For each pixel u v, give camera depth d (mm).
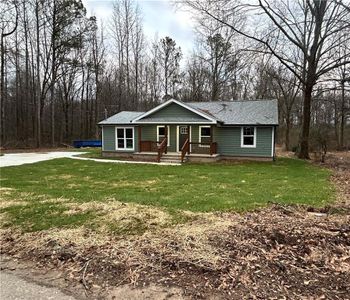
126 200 6738
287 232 4344
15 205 6191
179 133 18891
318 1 15977
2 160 16734
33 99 31391
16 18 25828
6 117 33688
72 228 4805
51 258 3832
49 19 27469
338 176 11344
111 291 3061
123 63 36469
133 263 3564
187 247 3922
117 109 37594
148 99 39438
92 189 8445
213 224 4867
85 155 20453
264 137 17438
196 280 3172
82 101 38656
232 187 8766
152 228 4738
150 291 3020
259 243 4012
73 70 32031
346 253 3719
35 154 20984
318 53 17281
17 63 30516
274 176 11234
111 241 4250
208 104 21125
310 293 2887
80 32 29203
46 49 28406
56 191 7957
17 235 4613
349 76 16922
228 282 3115
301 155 18891
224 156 18391
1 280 3344
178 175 11508
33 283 3266
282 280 3125
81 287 3156
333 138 29531
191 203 6477
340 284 3029
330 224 4785
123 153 19875
